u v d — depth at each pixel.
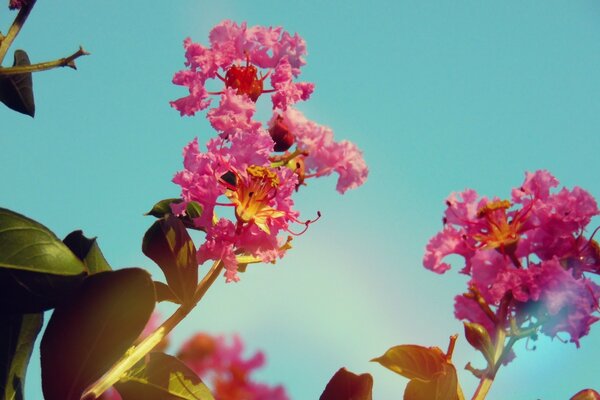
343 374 0.51
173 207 0.52
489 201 0.53
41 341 0.49
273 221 0.53
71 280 0.48
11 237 0.48
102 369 0.49
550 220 0.52
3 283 0.48
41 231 0.48
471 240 0.52
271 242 0.53
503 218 0.52
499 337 0.51
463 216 0.53
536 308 0.51
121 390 0.51
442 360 0.51
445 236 0.53
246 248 0.52
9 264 0.48
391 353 0.51
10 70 0.53
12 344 0.50
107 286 0.48
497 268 0.52
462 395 0.51
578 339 0.50
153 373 0.52
